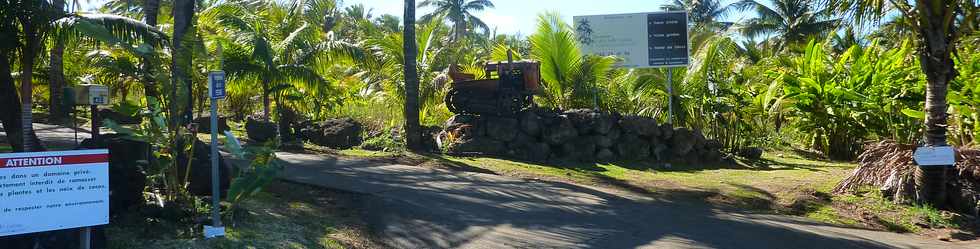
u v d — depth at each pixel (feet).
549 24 53.21
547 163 43.75
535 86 47.62
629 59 56.80
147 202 22.21
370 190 30.19
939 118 31.24
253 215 23.07
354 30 86.17
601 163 45.03
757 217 30.35
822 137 59.36
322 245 21.07
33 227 15.61
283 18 52.65
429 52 61.05
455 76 49.57
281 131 48.67
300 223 23.20
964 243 27.55
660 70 58.03
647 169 44.04
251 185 21.18
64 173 16.12
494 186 33.65
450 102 50.01
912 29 31.53
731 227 27.84
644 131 47.65
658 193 34.81
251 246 19.85
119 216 20.85
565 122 46.06
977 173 31.17
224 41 42.50
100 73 44.80
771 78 61.41
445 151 45.27
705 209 31.42
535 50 54.34
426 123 54.13
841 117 57.36
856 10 31.27
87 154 16.51
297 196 27.58
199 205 22.75
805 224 29.50
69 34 23.52
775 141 61.21
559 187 34.71
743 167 48.98
